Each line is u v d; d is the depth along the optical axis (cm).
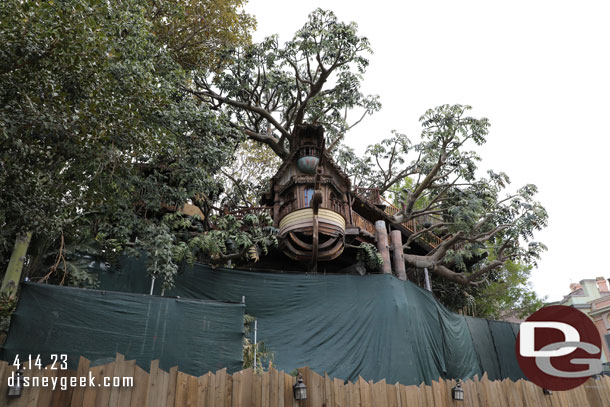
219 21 2002
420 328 1452
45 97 809
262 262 1809
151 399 560
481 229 2092
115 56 982
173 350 970
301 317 1360
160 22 1772
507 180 2089
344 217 1783
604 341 2973
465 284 2141
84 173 1005
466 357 1611
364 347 1345
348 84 2238
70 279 1109
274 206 1827
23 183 853
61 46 783
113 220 1315
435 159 2100
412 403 718
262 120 2564
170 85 1276
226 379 619
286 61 2153
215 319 1045
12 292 941
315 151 1878
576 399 888
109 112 870
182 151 1323
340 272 1983
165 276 1156
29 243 1083
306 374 666
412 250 2388
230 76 2092
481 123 1931
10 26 738
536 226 1897
